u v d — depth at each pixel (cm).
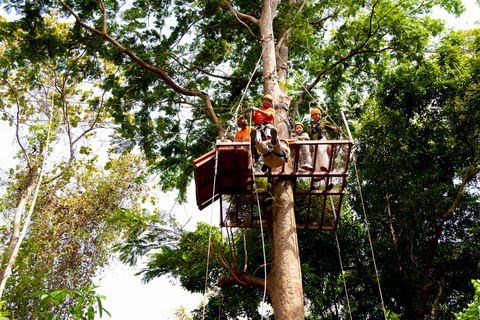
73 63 1268
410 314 1346
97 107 1337
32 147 1376
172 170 1531
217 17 1449
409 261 1369
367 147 1500
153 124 1373
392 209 1472
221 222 915
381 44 1386
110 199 1580
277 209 820
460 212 1387
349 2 1348
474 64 1395
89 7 1228
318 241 1489
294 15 1198
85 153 1362
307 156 806
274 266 797
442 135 1470
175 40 1388
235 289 1237
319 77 1314
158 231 996
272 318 1459
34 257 1353
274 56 1070
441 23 1355
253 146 746
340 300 1552
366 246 1488
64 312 920
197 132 1491
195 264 1023
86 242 1473
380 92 1502
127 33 1291
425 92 1434
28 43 1191
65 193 1558
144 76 1290
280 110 936
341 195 833
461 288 1346
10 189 1411
